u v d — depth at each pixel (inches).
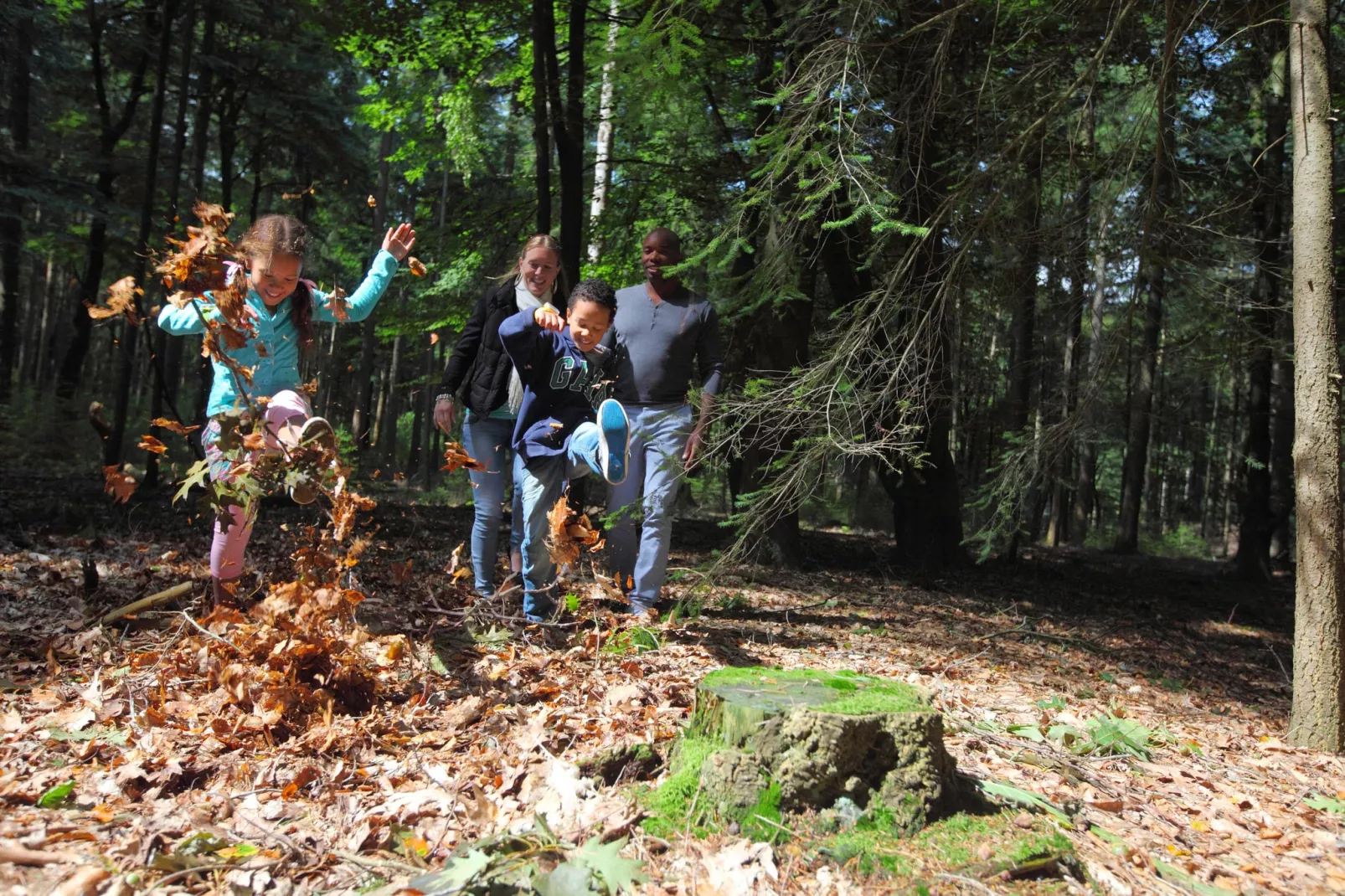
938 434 427.8
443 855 86.8
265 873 82.2
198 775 101.7
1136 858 96.7
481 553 188.7
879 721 96.3
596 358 174.1
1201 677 251.1
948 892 83.7
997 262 227.0
